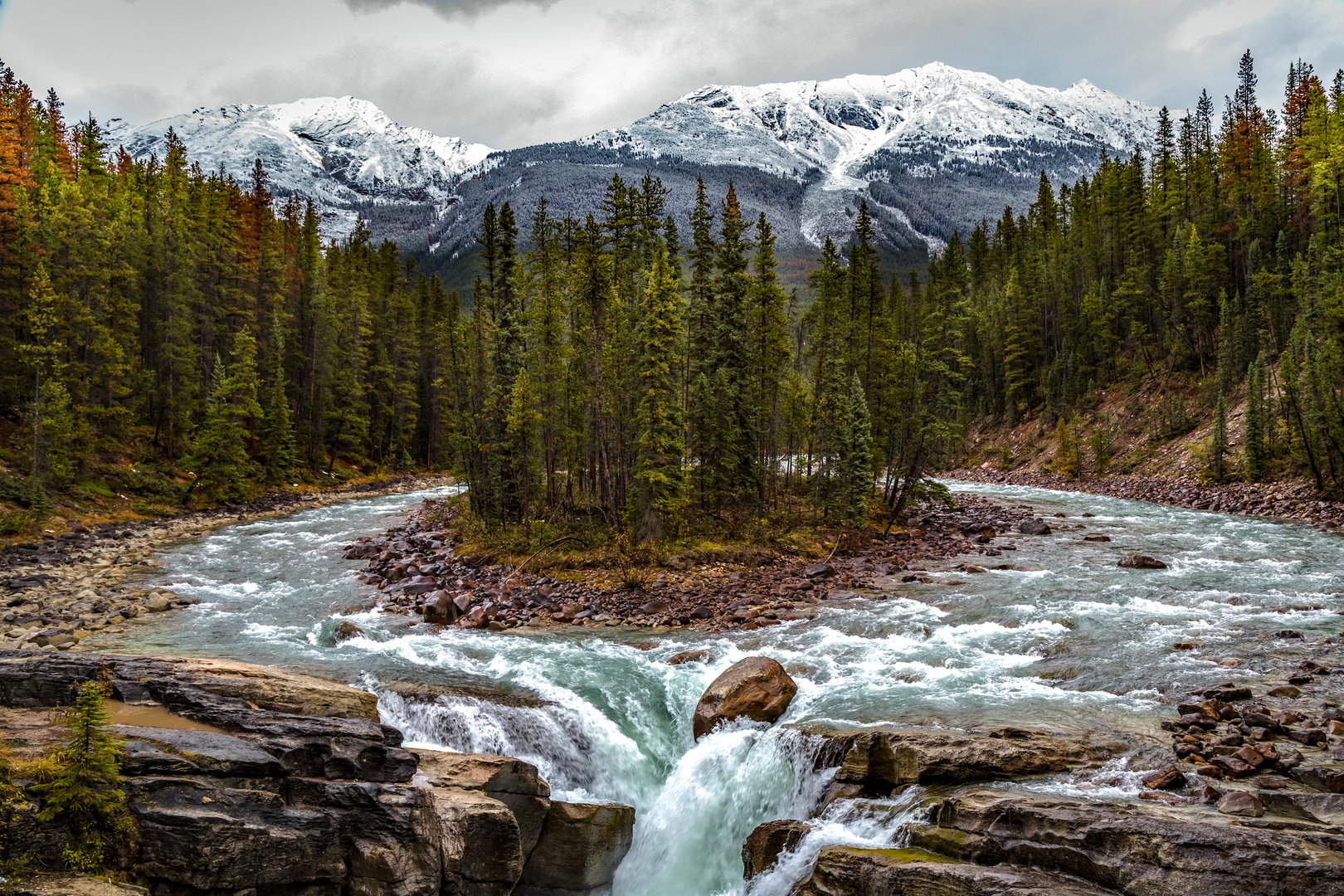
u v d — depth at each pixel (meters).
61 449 49.66
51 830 8.86
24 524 42.12
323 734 12.55
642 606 28.77
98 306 57.12
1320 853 9.09
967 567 34.78
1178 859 9.41
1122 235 97.12
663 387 37.22
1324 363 50.75
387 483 85.75
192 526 51.44
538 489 46.28
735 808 15.93
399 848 11.02
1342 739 13.66
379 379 94.88
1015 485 79.75
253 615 28.03
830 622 25.86
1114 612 24.92
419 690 18.14
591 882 14.67
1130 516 51.84
